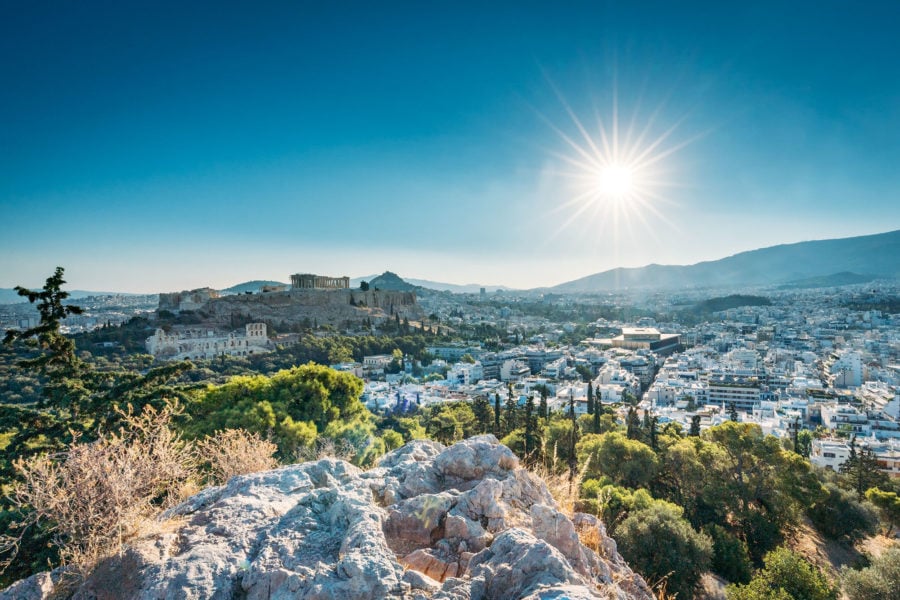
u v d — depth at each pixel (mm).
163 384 22438
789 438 77500
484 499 6781
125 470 7383
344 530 6203
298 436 23875
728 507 39344
